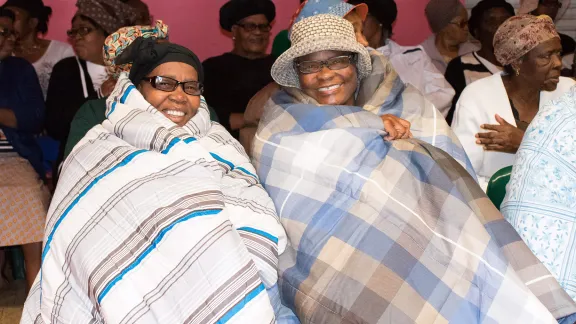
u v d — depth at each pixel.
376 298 1.97
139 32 2.73
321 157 2.25
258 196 2.21
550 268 2.20
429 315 1.96
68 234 2.03
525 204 2.27
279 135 2.36
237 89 4.57
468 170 2.55
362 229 2.11
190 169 2.07
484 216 2.15
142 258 1.94
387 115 2.48
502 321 1.95
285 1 5.84
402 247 2.06
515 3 5.79
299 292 2.05
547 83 3.20
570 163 2.26
